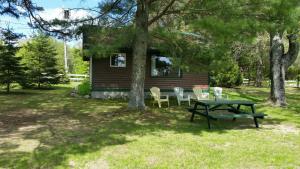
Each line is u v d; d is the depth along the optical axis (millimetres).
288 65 14961
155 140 7441
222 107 13375
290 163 5805
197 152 6418
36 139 7414
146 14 11383
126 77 17281
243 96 19672
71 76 36406
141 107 12281
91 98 16859
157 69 17656
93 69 17000
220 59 10273
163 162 5746
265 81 36188
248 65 34688
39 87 24172
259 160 5941
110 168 5410
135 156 6086
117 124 9477
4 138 7500
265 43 27750
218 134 8250
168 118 10805
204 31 9539
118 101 15656
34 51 24219
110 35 11383
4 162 5641
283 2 8070
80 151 6383
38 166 5449
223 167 5543
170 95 17797
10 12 12219
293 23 8461
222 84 28922
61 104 14141
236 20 8688
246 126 9539
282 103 14781
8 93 19438
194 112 10125
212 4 9258
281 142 7422
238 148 6781
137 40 11836
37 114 11281
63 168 5367
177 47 11219
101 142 7156
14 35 14234
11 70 19766
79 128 8805
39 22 11781
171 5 11344
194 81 18125
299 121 10633
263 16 9023
